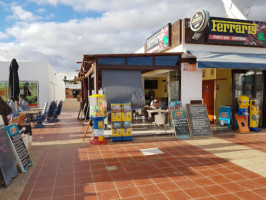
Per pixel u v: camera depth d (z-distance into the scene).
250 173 4.24
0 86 15.69
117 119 6.93
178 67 7.97
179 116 7.75
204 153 5.60
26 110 10.38
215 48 8.44
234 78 8.62
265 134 8.04
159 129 8.34
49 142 6.95
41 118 9.81
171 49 9.02
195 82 8.12
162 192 3.47
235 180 3.91
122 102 7.18
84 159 5.17
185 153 5.61
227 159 5.11
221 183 3.79
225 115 9.19
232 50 8.68
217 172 4.30
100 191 3.52
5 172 3.76
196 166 4.64
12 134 4.41
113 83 7.21
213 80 10.01
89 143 6.75
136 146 6.33
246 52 8.88
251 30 8.69
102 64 7.18
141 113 10.34
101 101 6.54
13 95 7.85
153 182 3.84
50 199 3.29
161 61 7.78
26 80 16.30
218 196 3.33
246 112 8.34
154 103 10.39
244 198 3.27
